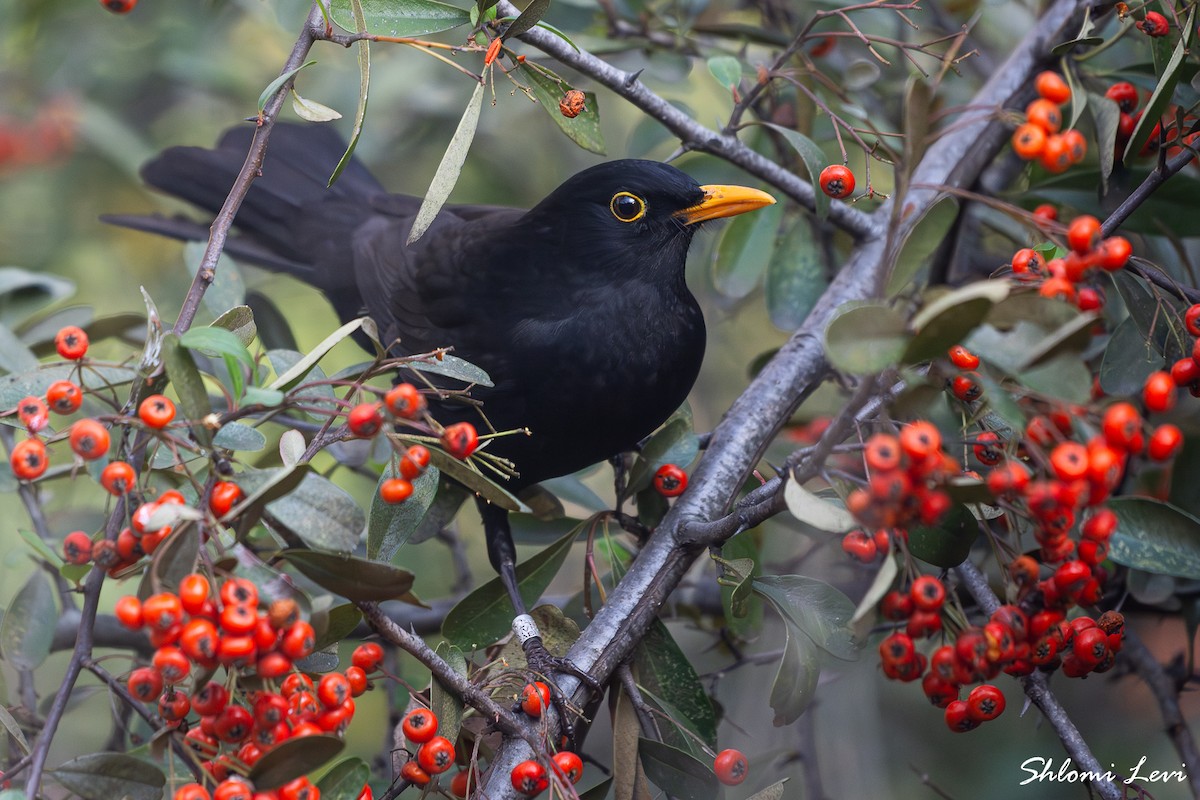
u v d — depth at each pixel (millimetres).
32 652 5969
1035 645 4957
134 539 4262
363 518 4391
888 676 4930
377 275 9352
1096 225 4148
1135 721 9242
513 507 5004
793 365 7484
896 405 4129
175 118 12273
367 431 4289
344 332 4719
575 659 6078
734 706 8875
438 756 4977
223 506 4262
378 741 10070
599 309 8039
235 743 4430
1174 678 7285
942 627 5219
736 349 11695
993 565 7902
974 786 9000
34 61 10734
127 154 10641
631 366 8023
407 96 11008
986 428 5102
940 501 3922
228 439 4887
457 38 10875
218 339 4219
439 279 8602
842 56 9680
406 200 10359
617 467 8734
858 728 8680
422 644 5145
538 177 11828
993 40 10875
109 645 8352
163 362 4504
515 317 8125
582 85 10961
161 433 4270
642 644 6449
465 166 11719
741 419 7266
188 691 4641
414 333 8664
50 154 10781
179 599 4012
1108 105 6469
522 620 6242
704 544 6074
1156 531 5402
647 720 6121
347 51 11188
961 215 8062
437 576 10828
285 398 4383
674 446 7043
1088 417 4195
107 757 4367
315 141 10812
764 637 8898
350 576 4551
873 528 4023
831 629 5727
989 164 8195
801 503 4309
